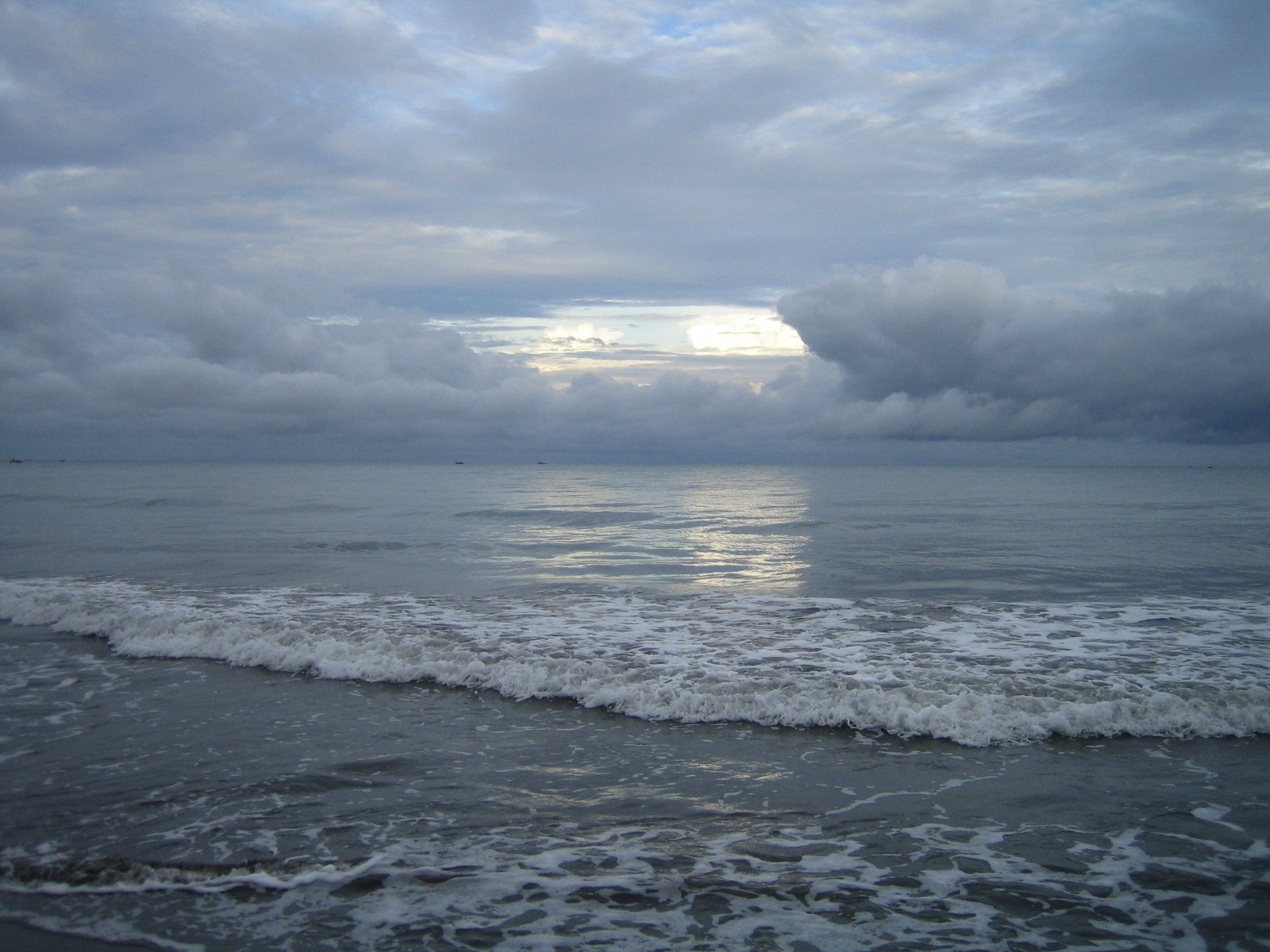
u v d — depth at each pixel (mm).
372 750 7781
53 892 5363
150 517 32938
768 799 6773
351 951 4766
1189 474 116938
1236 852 5867
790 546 23781
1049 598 15219
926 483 71750
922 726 8297
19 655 11273
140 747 7824
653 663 10484
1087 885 5457
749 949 4781
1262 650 11219
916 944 4828
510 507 39656
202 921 5062
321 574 18250
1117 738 8148
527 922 5059
